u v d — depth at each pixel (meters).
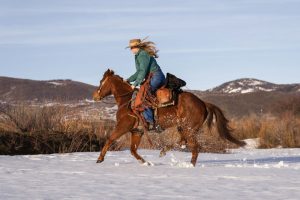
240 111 59.28
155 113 14.80
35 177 11.77
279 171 13.59
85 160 16.75
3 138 19.44
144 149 23.03
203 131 24.45
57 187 10.04
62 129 21.84
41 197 8.72
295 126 32.28
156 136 23.72
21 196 8.81
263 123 32.69
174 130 23.86
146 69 14.66
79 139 21.45
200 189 9.93
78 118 22.94
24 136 20.11
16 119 21.30
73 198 8.66
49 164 15.11
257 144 30.41
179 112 14.78
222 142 24.33
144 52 14.72
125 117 14.97
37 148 19.78
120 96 15.08
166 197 8.87
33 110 22.03
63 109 22.73
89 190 9.65
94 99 15.34
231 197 8.94
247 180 11.48
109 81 15.13
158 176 12.18
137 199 8.62
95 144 21.78
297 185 10.63
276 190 9.86
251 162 17.50
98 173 12.80
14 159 16.59
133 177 11.92
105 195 9.03
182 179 11.56
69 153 19.70
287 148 28.64
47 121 21.72
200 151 23.84
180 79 15.06
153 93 14.85
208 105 15.23
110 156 18.55
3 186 10.12
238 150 26.56
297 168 14.62
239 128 33.81
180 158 18.73
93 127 22.77
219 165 15.71
